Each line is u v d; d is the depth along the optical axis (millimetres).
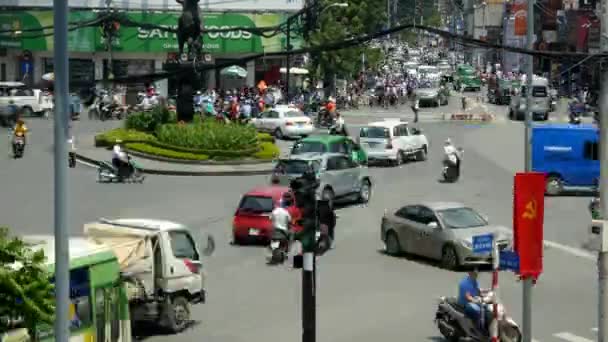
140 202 47219
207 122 64250
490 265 34781
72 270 21906
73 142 61469
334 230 41125
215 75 104688
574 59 25922
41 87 22703
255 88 101750
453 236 34562
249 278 33312
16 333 19500
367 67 143625
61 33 16219
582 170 52219
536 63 126375
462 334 25438
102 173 53625
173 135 60469
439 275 33844
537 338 26484
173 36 99750
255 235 38312
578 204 49219
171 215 44000
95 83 20109
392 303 30047
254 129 64500
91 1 99125
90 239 25219
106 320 23031
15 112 81125
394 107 113750
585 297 31047
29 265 18391
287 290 31656
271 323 27734
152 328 27078
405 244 36406
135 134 63781
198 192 50688
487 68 161750
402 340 26109
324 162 46031
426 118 98000
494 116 101375
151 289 26344
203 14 101625
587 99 97062
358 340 26078
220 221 43031
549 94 103312
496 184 54531
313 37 102500
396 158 62281
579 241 39719
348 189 47375
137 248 26016
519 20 123125
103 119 87625
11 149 65938
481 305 25312
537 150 52438
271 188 39656
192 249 27844
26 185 51781
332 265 35344
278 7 102688
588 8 106938
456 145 73250
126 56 99875
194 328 27266
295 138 75125
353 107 110875
